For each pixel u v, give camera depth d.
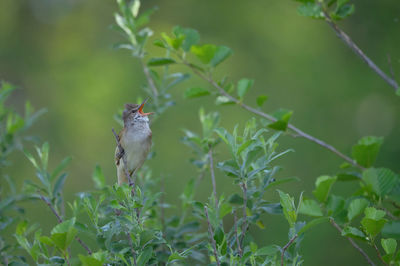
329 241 12.13
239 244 5.62
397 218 6.39
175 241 7.38
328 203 6.21
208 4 19.67
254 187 6.44
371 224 5.12
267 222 12.43
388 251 5.18
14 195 7.82
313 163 14.65
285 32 18.38
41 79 19.62
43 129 18.19
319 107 16.09
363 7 16.58
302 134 7.38
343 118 15.70
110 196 6.69
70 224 4.78
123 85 18.09
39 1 21.11
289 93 16.98
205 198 14.52
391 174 6.32
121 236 6.28
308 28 18.06
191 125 16.62
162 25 19.67
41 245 5.36
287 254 5.29
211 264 5.29
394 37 16.06
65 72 19.61
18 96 19.38
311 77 16.83
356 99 15.82
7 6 20.67
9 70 19.86
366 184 6.37
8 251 6.91
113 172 17.11
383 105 15.42
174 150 16.25
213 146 7.48
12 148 8.43
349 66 16.59
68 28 20.94
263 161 5.97
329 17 7.39
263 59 18.12
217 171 14.70
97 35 20.69
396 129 14.66
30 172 16.19
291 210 5.04
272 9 19.06
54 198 6.94
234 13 19.28
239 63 18.25
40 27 20.91
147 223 7.16
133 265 5.02
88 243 10.05
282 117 7.50
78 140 17.73
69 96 18.64
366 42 16.45
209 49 7.51
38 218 13.35
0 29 20.31
